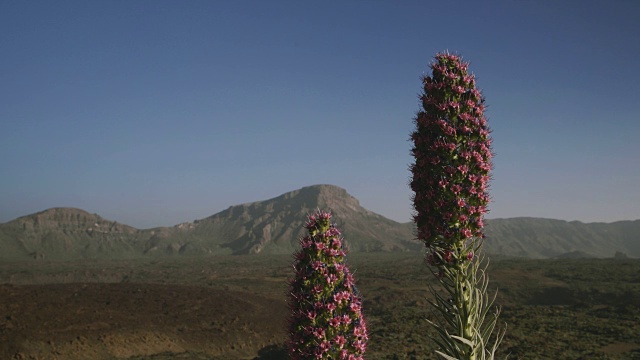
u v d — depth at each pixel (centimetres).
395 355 4303
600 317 6681
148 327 6756
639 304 8875
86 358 5547
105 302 7800
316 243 689
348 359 643
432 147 712
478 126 726
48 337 5741
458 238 701
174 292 9394
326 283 669
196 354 6166
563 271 14738
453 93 736
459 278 716
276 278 18825
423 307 9256
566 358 4153
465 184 705
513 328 5856
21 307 6681
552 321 6369
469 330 705
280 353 4619
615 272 13988
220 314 8100
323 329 655
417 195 728
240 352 6725
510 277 13375
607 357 4119
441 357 712
